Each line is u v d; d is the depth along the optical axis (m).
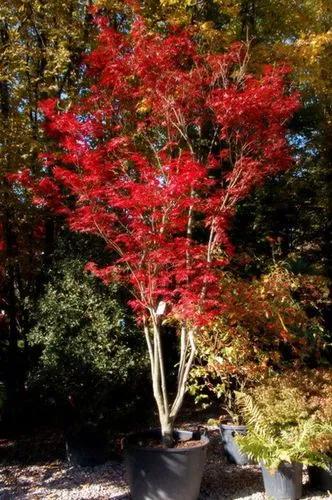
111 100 5.99
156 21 6.97
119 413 5.63
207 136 6.14
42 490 4.98
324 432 4.62
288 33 8.36
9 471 5.53
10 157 6.50
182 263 4.84
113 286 5.80
